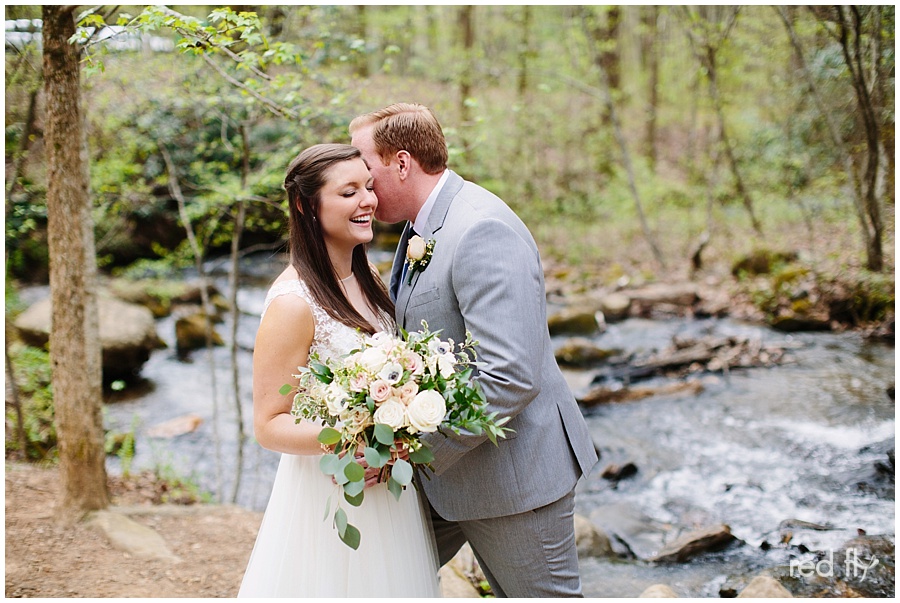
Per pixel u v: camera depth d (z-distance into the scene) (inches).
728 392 226.7
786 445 187.9
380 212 83.8
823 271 295.9
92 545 127.6
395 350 68.7
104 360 247.3
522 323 71.7
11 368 178.4
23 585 111.8
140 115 200.1
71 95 124.3
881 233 272.8
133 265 358.6
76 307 132.6
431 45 459.5
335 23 212.5
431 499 83.4
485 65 380.8
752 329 283.4
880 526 146.9
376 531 78.8
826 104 321.4
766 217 414.0
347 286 83.0
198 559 128.5
